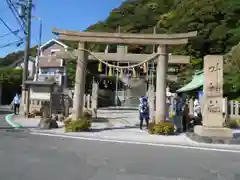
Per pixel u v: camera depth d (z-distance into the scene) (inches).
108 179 257.8
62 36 645.3
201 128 540.4
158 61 638.5
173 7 2117.4
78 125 621.3
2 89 1788.9
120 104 1674.5
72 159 339.3
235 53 1120.2
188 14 1579.7
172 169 307.0
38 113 897.5
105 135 579.8
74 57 754.2
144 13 2171.5
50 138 520.4
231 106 796.0
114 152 397.4
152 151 419.2
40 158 338.0
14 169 282.0
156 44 639.8
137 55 733.9
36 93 914.7
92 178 258.7
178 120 668.7
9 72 1800.0
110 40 640.4
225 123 729.6
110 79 1585.9
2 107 1514.5
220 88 544.7
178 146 481.1
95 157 356.2
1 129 625.0
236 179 274.8
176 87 1235.2
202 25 1485.0
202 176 282.5
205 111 544.1
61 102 853.2
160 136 584.7
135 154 387.9
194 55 1453.0
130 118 924.6
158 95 633.6
